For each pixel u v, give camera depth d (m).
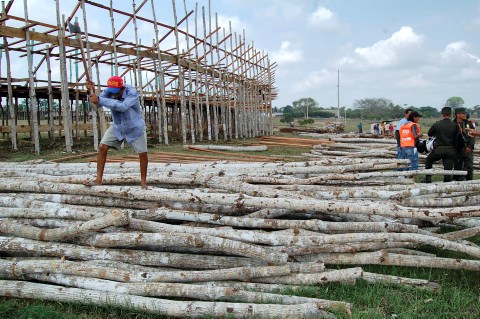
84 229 4.45
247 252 4.18
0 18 12.30
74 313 3.88
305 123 50.22
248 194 5.39
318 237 4.40
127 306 3.79
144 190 5.27
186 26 18.89
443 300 4.00
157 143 18.91
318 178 6.31
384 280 4.28
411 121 9.20
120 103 5.32
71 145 14.79
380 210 4.65
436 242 4.43
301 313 3.57
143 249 4.62
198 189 5.73
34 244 4.51
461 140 8.07
